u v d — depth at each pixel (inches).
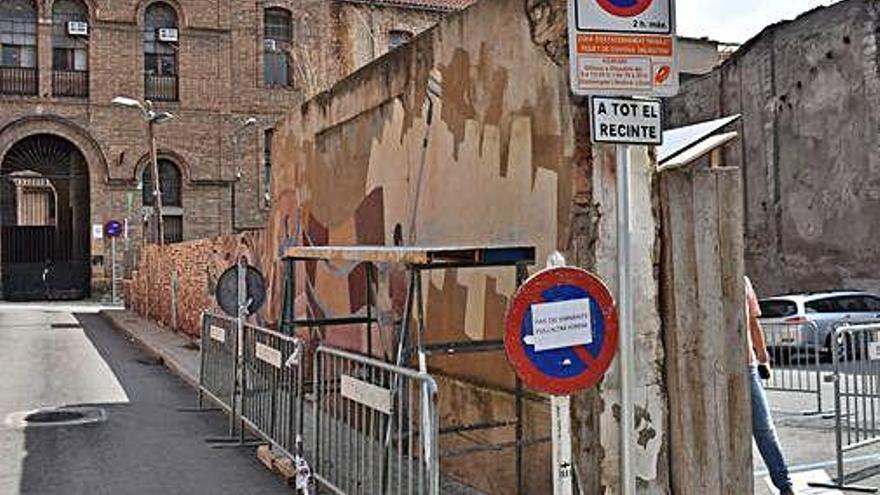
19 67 1499.8
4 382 594.6
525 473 262.2
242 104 1611.7
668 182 234.1
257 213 1620.3
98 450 386.9
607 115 196.7
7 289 1525.6
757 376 281.0
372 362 243.0
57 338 905.5
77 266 1558.8
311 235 489.7
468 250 252.4
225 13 1603.1
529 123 263.6
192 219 1579.7
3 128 1481.3
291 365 322.7
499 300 284.4
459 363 308.2
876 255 869.8
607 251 230.1
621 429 203.5
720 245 237.6
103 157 1526.8
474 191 298.0
